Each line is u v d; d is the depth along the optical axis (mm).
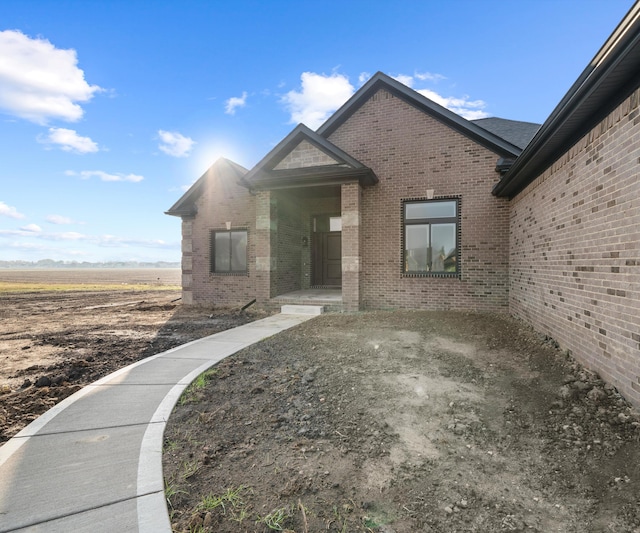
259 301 12023
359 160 11555
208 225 13750
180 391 4637
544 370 5031
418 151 10969
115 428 3648
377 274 11289
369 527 2422
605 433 3361
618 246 4117
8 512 2414
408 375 5102
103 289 28859
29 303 16812
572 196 5453
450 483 2877
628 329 3869
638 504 2529
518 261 8859
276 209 12531
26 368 5816
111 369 5785
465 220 10492
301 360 5973
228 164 13609
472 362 5559
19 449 3230
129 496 2600
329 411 4117
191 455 3215
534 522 2469
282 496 2701
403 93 10977
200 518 2408
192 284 13930
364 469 3059
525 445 3367
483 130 10133
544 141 5781
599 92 4199
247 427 3764
